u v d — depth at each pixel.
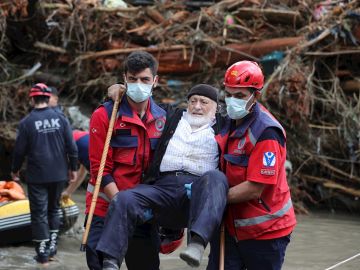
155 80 7.55
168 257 11.85
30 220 12.36
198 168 7.36
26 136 11.59
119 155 7.57
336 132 18.14
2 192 12.75
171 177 7.30
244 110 6.88
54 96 12.80
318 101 18.45
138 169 7.57
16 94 20.23
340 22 17.91
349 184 18.52
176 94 19.47
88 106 20.81
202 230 6.43
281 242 7.10
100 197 7.62
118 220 6.66
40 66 21.09
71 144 11.84
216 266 7.27
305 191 18.45
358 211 18.02
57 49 20.89
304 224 15.73
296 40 18.45
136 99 7.39
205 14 19.91
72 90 21.02
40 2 20.22
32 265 11.20
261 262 7.12
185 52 19.45
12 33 20.94
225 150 7.16
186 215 7.31
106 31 20.48
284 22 19.41
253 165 6.84
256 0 19.95
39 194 11.52
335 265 10.52
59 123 11.76
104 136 7.55
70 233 13.55
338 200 18.31
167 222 7.43
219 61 19.28
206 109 7.57
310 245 13.30
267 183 6.79
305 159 18.20
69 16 20.48
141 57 7.38
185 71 19.73
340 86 18.66
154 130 7.63
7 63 20.84
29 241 12.77
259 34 19.34
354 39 17.88
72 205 12.98
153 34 20.17
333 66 18.70
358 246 13.33
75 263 11.43
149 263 7.98
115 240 6.57
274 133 6.87
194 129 7.52
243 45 18.97
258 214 6.97
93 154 7.60
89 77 20.56
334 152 18.44
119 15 20.75
